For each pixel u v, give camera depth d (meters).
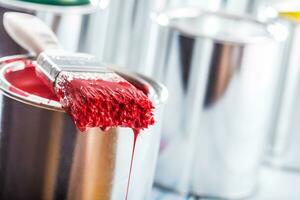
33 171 0.36
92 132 0.35
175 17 0.58
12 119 0.36
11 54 0.46
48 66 0.39
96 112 0.34
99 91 0.35
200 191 0.55
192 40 0.51
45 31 0.43
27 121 0.36
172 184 0.55
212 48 0.51
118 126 0.35
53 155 0.36
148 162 0.38
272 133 0.63
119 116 0.35
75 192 0.36
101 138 0.35
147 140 0.37
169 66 0.53
